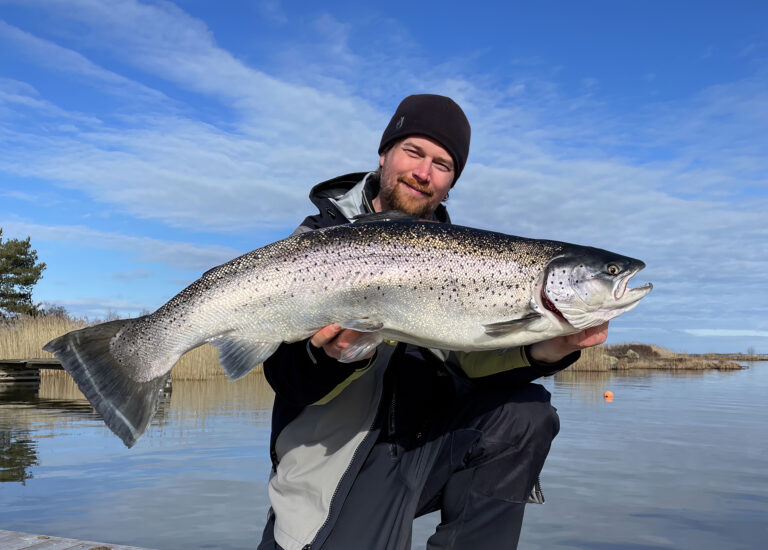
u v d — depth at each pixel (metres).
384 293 0.94
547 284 0.96
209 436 3.16
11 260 14.71
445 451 1.01
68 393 5.47
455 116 1.18
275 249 0.94
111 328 0.96
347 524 0.93
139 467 2.46
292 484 0.96
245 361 0.93
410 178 1.16
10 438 3.11
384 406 0.98
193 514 1.85
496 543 1.00
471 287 0.95
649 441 3.26
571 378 8.85
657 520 1.85
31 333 6.97
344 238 0.94
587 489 2.22
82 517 1.82
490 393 1.03
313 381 0.90
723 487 2.26
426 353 1.05
